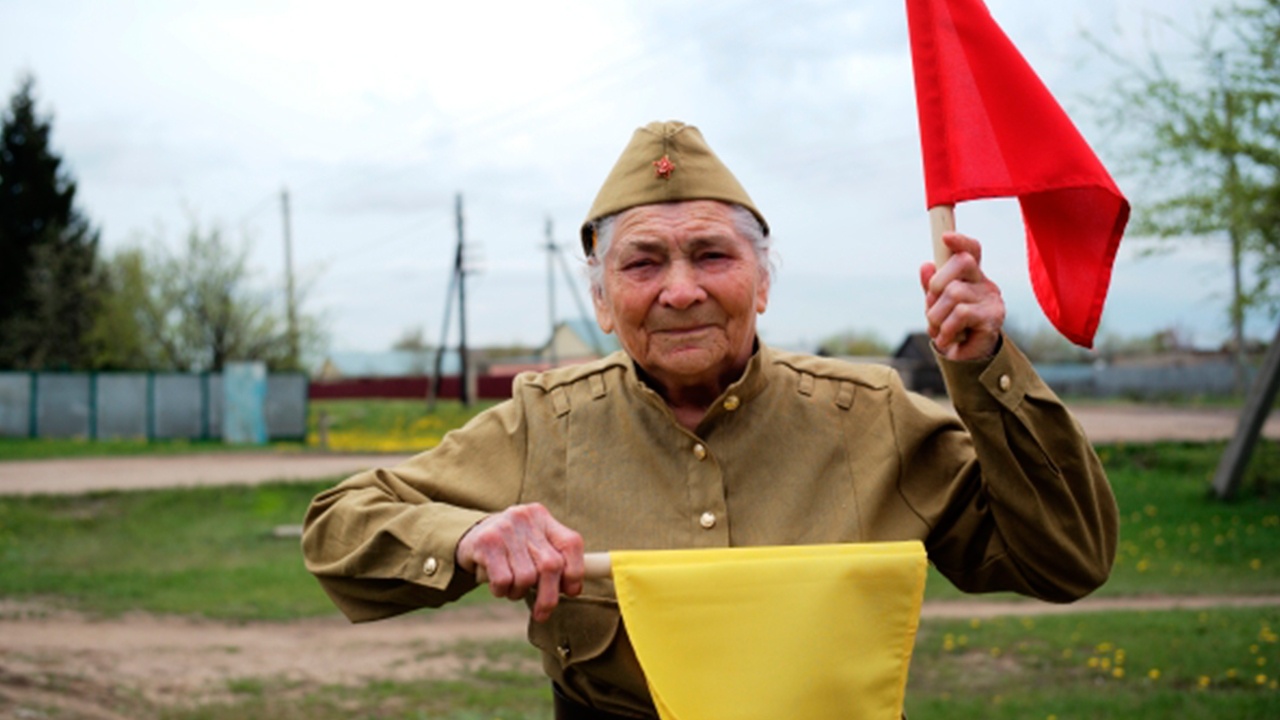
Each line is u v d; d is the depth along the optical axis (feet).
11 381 91.25
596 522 5.74
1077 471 5.18
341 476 60.13
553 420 6.08
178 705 20.10
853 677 5.00
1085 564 5.37
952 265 4.88
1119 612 28.37
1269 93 38.14
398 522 5.39
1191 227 40.63
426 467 6.08
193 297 113.70
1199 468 58.75
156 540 44.65
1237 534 43.86
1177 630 25.14
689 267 5.48
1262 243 41.06
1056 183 4.93
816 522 5.62
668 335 5.54
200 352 114.21
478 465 6.07
